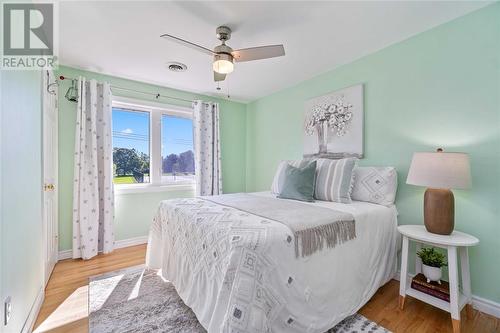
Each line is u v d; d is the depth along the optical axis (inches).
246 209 67.5
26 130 55.4
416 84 79.0
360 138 94.3
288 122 131.1
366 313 63.5
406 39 81.4
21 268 50.7
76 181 100.8
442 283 64.0
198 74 112.7
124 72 110.1
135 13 67.4
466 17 68.2
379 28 75.3
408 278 77.9
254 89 134.3
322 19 70.6
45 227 75.5
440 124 73.6
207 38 80.7
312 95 116.5
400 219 82.6
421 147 78.0
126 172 121.4
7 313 42.3
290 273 49.1
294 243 50.8
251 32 77.1
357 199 86.2
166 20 70.8
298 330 49.2
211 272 52.1
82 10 65.6
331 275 57.1
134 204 121.1
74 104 104.0
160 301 68.9
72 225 102.7
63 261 98.3
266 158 147.3
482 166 65.3
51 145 89.0
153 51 90.2
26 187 55.1
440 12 67.6
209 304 51.1
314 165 90.2
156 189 127.1
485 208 64.8
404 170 82.2
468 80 67.9
